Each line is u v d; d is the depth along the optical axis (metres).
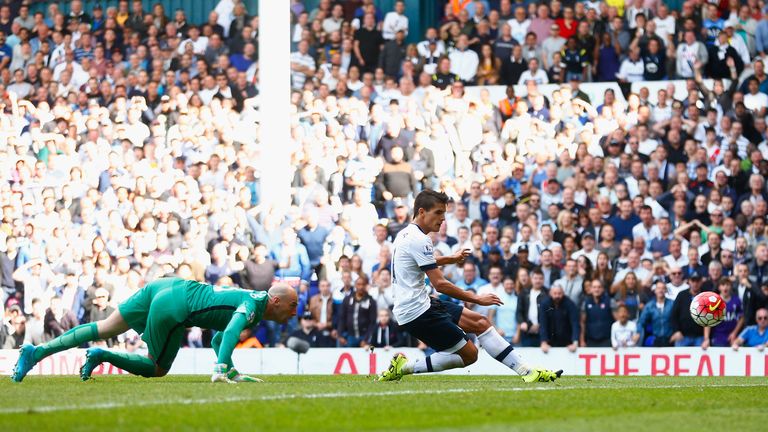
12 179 22.08
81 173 22.00
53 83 22.77
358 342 18.94
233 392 7.77
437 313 10.13
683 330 18.08
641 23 20.78
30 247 21.44
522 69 21.12
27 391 7.96
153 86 22.39
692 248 18.84
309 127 21.58
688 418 6.24
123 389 8.22
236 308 9.41
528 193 20.12
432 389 8.55
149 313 9.57
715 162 19.64
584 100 20.66
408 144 21.00
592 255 18.89
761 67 20.20
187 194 21.48
